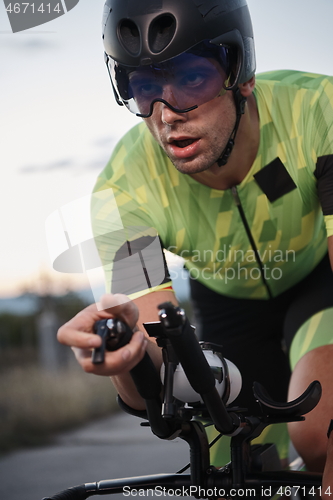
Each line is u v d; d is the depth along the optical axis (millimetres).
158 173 1587
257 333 1989
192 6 1231
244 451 1035
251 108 1521
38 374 8508
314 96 1539
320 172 1490
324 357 1393
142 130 1675
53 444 5059
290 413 1005
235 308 2000
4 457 4520
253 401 1940
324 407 1299
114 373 860
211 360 996
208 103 1272
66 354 9719
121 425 6000
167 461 3809
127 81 1288
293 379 1416
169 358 929
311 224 1646
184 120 1253
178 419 955
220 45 1257
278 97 1571
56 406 6355
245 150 1498
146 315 1337
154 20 1222
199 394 936
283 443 1703
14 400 6566
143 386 934
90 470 3740
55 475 3686
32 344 11961
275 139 1536
